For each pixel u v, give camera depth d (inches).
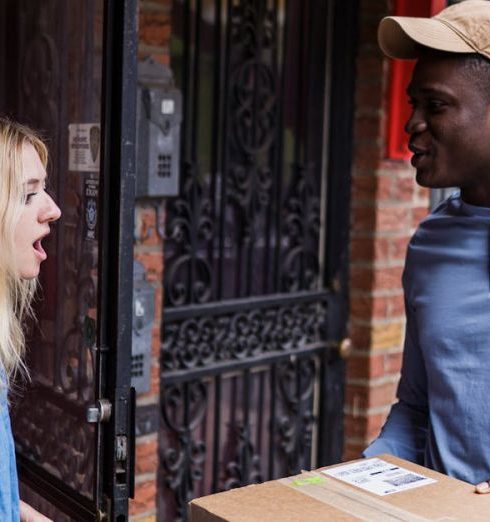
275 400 132.7
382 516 56.7
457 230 73.2
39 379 86.2
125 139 71.7
